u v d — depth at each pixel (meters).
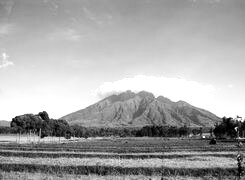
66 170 39.81
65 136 162.25
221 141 126.19
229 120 151.25
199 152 63.81
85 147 82.00
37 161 47.00
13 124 132.38
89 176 36.19
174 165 43.12
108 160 49.62
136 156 55.69
